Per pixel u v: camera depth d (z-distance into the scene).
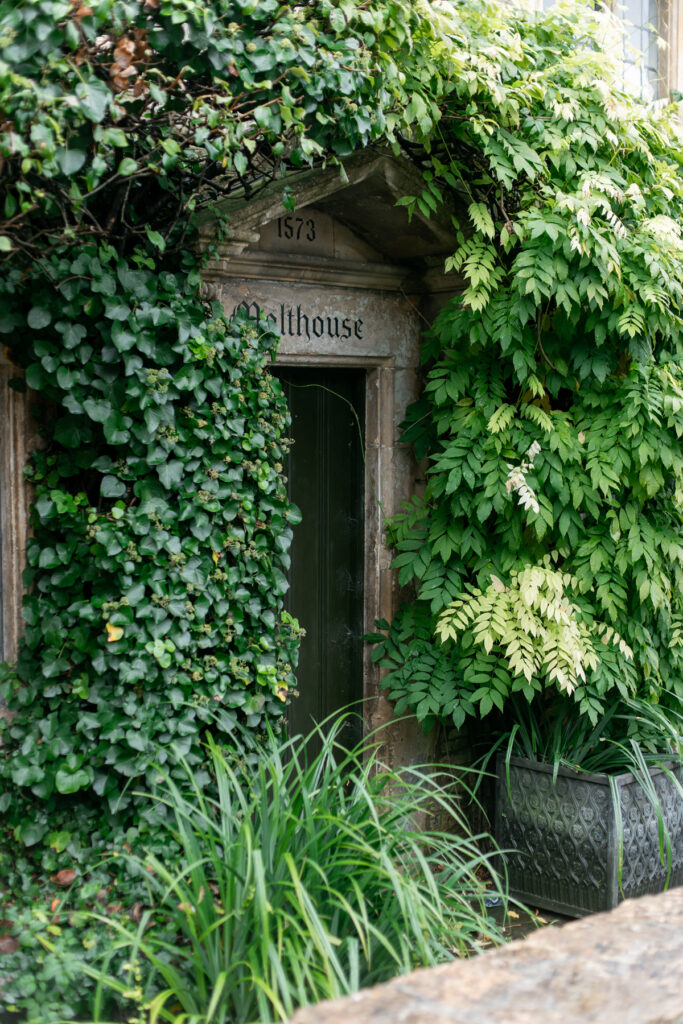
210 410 3.99
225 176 4.01
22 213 3.24
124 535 3.75
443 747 5.50
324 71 3.60
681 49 6.59
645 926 2.73
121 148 3.52
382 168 4.55
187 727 3.84
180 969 3.35
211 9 3.34
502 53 4.46
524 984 2.35
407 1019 2.15
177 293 3.85
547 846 4.78
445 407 5.02
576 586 4.75
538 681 4.70
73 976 3.26
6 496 3.94
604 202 4.46
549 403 4.97
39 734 3.79
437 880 3.77
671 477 5.07
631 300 4.64
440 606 4.75
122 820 3.75
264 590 4.20
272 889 3.25
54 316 3.60
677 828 4.93
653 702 5.04
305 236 4.88
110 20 3.16
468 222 4.94
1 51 3.01
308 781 3.66
